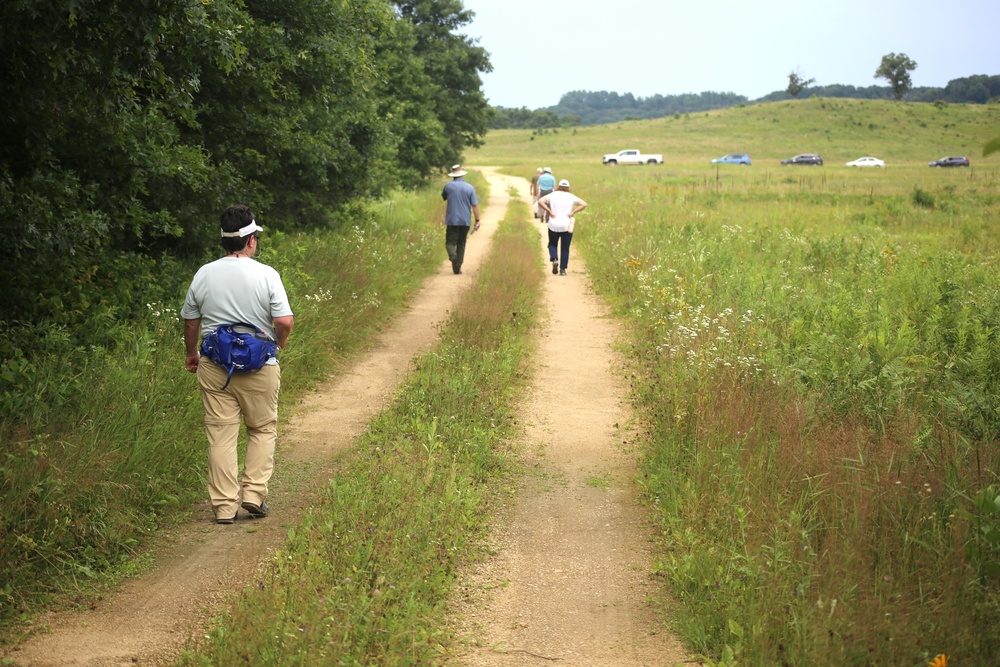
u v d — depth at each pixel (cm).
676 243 1552
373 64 1522
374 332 1069
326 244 1311
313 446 662
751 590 403
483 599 439
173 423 585
